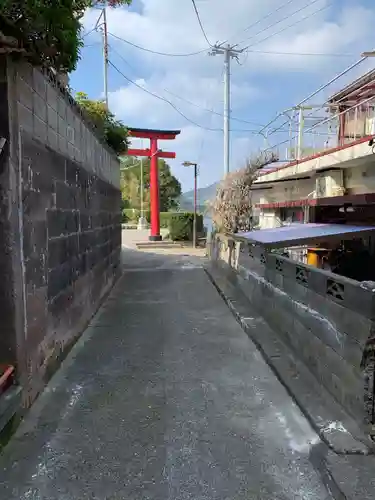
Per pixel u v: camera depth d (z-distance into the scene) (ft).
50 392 13.08
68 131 17.07
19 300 10.98
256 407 12.04
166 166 150.51
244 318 21.97
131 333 20.01
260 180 43.93
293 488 8.50
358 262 23.18
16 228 10.80
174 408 12.01
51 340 14.19
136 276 40.60
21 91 11.18
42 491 8.43
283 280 17.76
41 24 9.91
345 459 9.09
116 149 37.52
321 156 26.23
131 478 8.82
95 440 10.28
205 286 34.55
